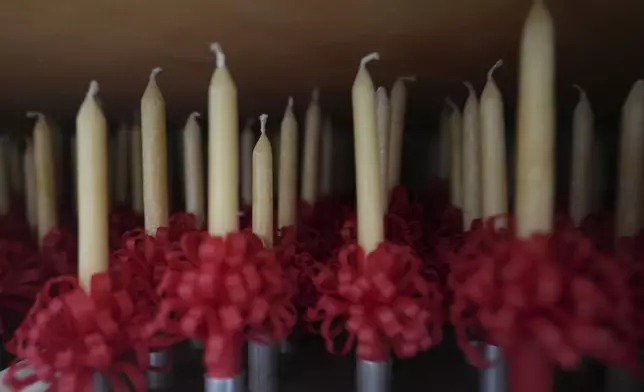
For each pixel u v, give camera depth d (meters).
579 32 0.29
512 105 0.42
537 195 0.23
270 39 0.30
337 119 0.52
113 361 0.26
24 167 0.52
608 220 0.31
